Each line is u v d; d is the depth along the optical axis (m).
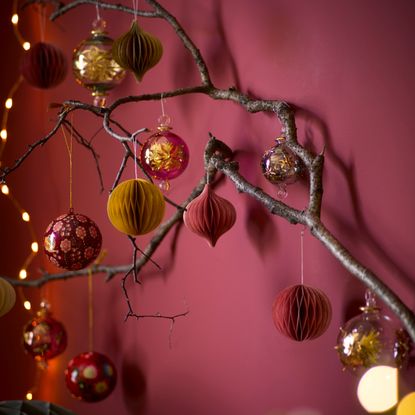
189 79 1.47
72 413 1.43
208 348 1.46
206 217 1.30
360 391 1.24
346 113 1.31
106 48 1.46
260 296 1.40
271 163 1.30
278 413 1.38
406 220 1.26
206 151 1.37
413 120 1.26
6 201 1.73
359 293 1.31
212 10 1.44
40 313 1.58
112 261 1.59
